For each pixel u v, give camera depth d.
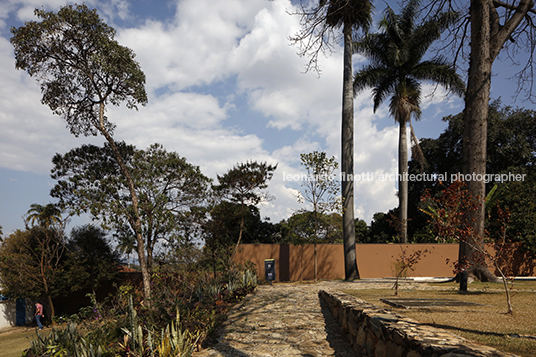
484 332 4.28
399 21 24.06
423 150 33.62
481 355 2.57
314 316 7.87
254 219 30.42
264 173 20.31
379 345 4.17
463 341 3.07
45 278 23.34
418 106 26.11
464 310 6.11
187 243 19.03
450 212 7.36
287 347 5.71
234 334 6.61
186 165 23.39
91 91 17.66
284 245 20.86
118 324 8.64
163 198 19.97
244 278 13.07
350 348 5.54
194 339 5.86
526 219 21.08
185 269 15.07
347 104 19.41
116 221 19.69
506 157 28.72
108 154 23.91
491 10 13.97
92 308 10.43
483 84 13.12
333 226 25.53
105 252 27.23
